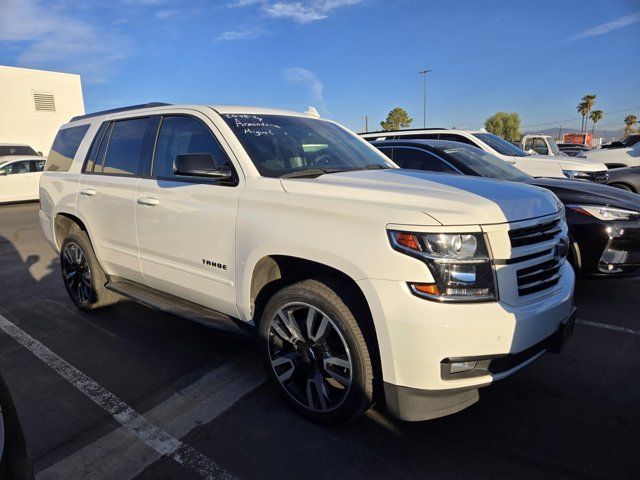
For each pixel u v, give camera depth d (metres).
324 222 2.67
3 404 1.63
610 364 3.68
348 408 2.71
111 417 3.06
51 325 4.61
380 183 2.89
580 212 4.93
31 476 1.65
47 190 5.11
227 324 3.38
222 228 3.20
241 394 3.32
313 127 4.07
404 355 2.38
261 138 3.50
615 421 2.95
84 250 4.67
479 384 2.42
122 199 4.05
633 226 4.79
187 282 3.58
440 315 2.31
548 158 8.66
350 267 2.52
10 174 15.38
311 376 2.89
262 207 2.99
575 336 4.20
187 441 2.80
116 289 4.32
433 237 2.35
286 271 3.16
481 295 2.38
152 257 3.85
